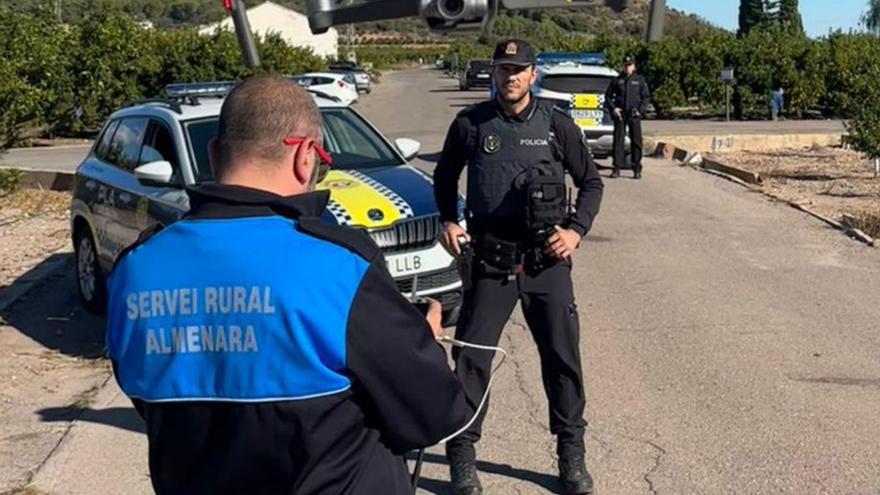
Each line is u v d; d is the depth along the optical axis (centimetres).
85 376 704
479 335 474
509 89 463
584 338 752
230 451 217
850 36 3481
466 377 478
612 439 560
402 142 850
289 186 232
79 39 2752
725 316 809
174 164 777
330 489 217
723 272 966
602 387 645
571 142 473
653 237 1139
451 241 482
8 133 1552
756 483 502
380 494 223
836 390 633
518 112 469
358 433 221
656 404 613
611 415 596
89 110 2766
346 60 5806
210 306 219
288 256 219
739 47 3388
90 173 887
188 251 225
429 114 3559
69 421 612
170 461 224
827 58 3334
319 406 214
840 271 970
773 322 790
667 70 3428
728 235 1148
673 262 1012
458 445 485
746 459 531
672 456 536
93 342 795
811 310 826
